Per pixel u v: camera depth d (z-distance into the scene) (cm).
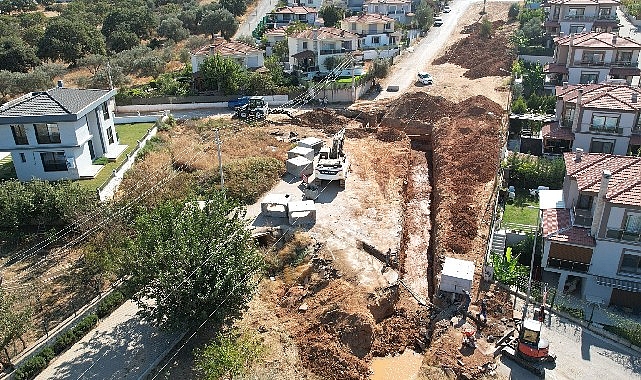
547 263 3422
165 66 8706
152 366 2800
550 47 8294
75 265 3631
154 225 2962
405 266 3753
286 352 2920
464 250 3669
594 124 4747
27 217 3909
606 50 6216
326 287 3366
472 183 4516
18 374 2722
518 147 5359
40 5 13800
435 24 11306
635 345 2906
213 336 2997
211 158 5028
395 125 6156
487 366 2767
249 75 7306
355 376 2834
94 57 8394
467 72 8000
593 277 3328
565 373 2741
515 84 6919
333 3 12138
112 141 5391
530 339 2753
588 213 3409
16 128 4469
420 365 2952
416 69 8419
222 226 2966
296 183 4625
